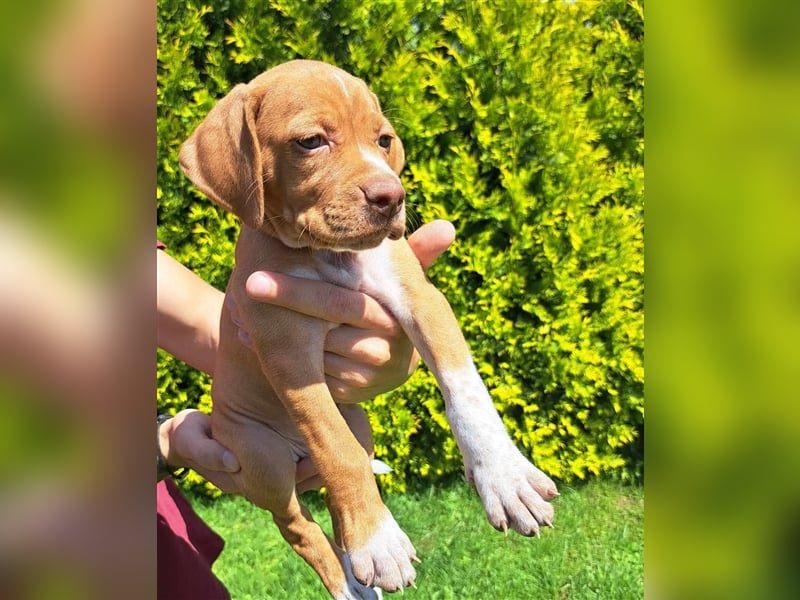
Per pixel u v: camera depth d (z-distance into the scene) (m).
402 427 1.05
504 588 0.82
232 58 1.03
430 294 0.44
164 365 1.03
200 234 1.03
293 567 0.88
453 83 1.03
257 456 0.45
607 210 1.05
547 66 1.04
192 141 0.44
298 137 0.42
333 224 0.41
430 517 0.98
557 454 1.09
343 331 0.43
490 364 1.07
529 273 1.06
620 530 0.94
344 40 1.04
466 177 1.02
